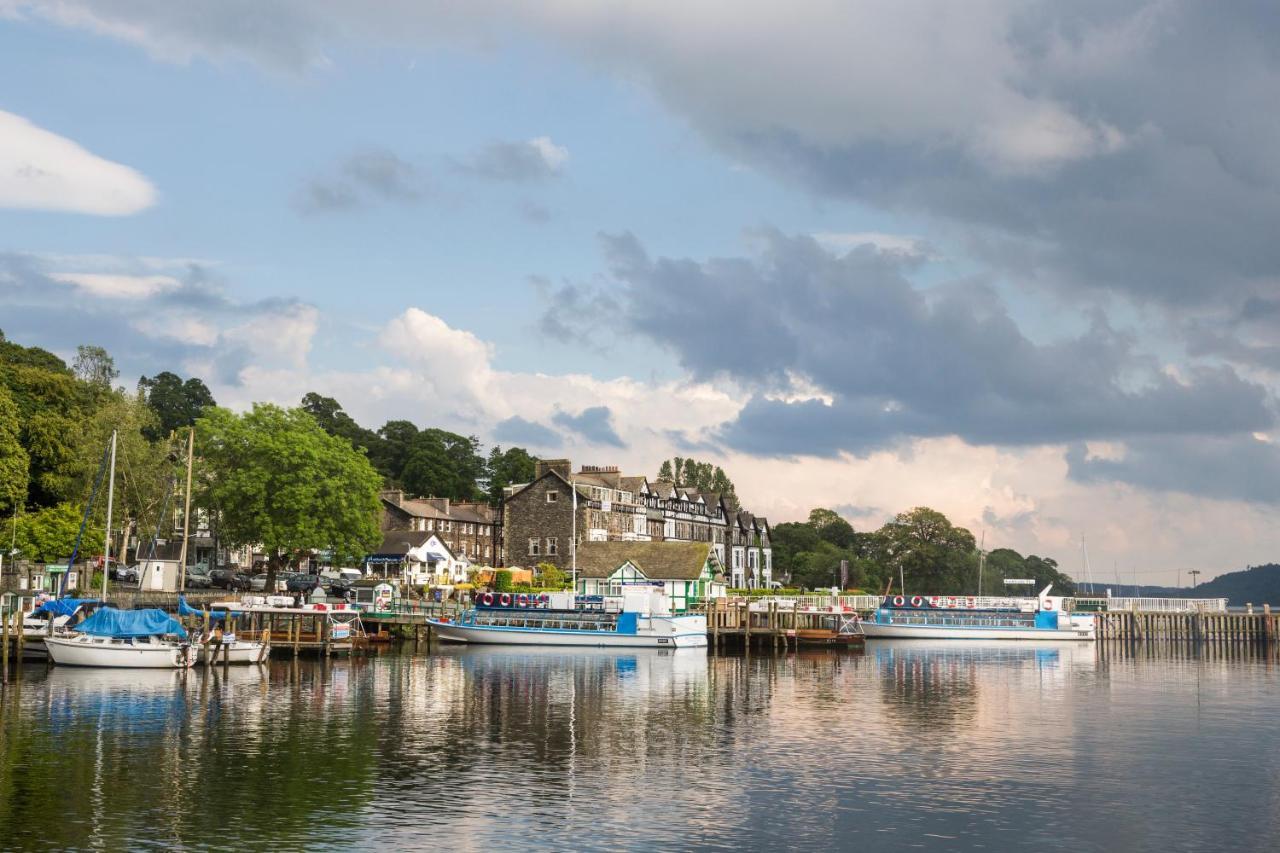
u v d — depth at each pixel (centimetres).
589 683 7112
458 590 12206
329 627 8619
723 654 10012
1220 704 6353
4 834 3338
